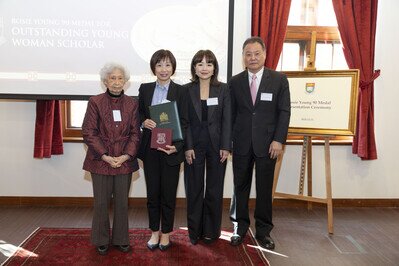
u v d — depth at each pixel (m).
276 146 2.55
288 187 3.74
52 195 3.63
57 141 3.49
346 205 3.74
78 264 2.39
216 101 2.52
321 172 3.73
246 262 2.46
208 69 2.46
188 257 2.52
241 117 2.64
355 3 3.41
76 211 3.48
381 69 3.61
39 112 3.39
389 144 3.71
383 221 3.34
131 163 2.47
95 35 3.25
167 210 2.57
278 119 2.59
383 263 2.51
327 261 2.53
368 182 3.74
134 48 3.30
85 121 2.40
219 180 2.62
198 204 2.65
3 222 3.15
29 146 3.56
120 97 2.43
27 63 3.23
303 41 3.72
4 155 3.56
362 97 3.51
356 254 2.64
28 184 3.61
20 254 2.52
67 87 3.28
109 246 2.65
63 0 3.20
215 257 2.53
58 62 3.25
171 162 2.43
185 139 2.52
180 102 2.48
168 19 3.30
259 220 2.77
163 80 2.45
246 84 2.62
